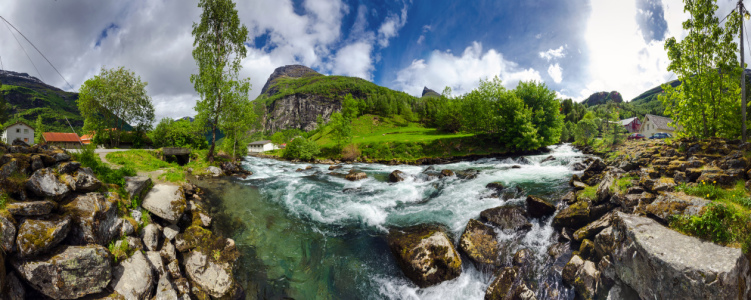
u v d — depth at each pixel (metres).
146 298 7.83
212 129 31.50
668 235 8.02
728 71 15.48
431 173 25.45
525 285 9.12
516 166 29.36
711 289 6.23
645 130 61.25
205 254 10.23
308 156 52.28
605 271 8.77
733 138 15.49
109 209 8.96
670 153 14.89
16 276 6.44
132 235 9.61
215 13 31.56
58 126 112.81
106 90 47.19
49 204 7.54
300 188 20.92
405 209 15.74
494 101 49.22
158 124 49.53
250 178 25.17
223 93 30.69
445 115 78.12
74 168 9.54
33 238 6.70
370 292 9.70
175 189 13.64
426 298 9.39
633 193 11.23
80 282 6.99
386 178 26.08
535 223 12.83
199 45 31.33
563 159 30.33
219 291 9.05
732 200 8.95
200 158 30.83
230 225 13.52
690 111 17.36
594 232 10.41
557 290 9.21
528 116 43.31
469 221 12.49
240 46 32.78
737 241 7.31
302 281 10.12
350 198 18.06
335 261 11.16
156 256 9.22
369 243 12.21
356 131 100.06
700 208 8.34
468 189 18.80
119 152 24.23
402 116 119.75
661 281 7.06
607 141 33.84
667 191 10.68
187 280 9.24
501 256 10.81
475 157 44.31
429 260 10.05
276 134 121.50
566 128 58.88
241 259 10.95
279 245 12.15
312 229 13.58
